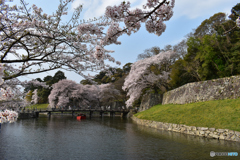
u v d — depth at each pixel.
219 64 20.19
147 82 32.62
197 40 25.42
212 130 13.40
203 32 30.88
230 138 11.93
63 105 47.56
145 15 4.16
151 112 26.52
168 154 9.43
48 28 6.15
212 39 21.44
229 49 20.45
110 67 8.50
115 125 23.33
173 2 4.16
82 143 12.38
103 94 49.31
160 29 4.50
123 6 3.84
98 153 9.83
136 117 29.81
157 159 8.70
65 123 25.61
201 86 20.17
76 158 8.98
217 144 11.06
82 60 7.35
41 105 60.72
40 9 6.25
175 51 33.72
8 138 13.80
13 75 5.36
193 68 25.23
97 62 7.46
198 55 23.11
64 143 12.37
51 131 17.70
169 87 33.25
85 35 6.45
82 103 51.31
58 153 9.86
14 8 5.70
